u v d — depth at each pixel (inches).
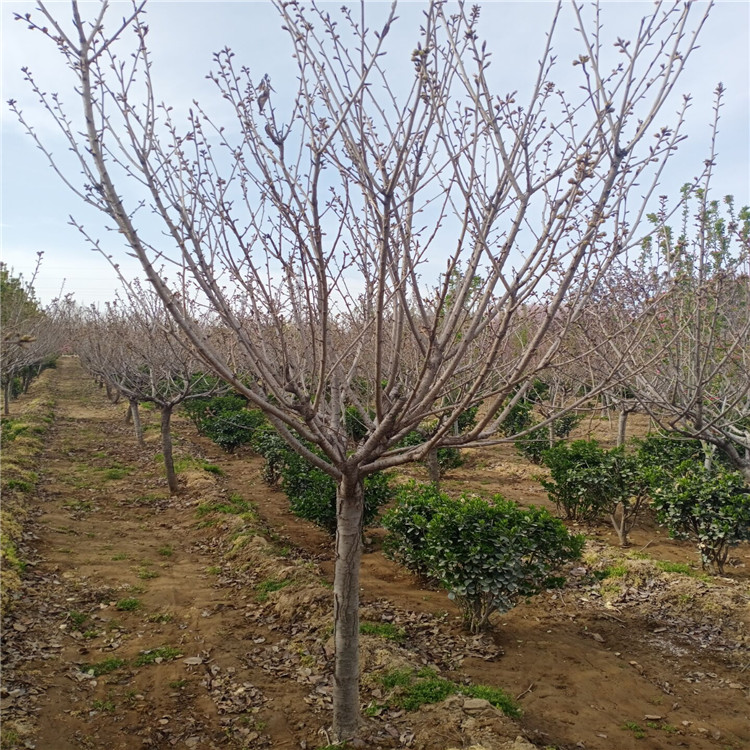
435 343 127.0
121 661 196.1
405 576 273.4
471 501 227.0
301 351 151.1
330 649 197.6
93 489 420.2
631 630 223.0
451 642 206.8
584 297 117.3
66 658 196.9
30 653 196.1
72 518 351.3
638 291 202.2
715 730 160.1
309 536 335.0
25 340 125.0
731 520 259.0
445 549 206.7
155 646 207.2
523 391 133.5
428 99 111.1
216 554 304.7
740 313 263.0
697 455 357.7
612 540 330.6
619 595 250.8
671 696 177.5
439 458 411.5
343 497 142.5
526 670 189.3
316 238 108.1
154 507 387.9
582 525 356.2
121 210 102.4
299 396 121.6
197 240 111.8
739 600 232.7
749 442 215.6
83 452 543.2
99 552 297.9
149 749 154.3
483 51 103.3
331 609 221.1
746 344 233.5
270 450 422.9
